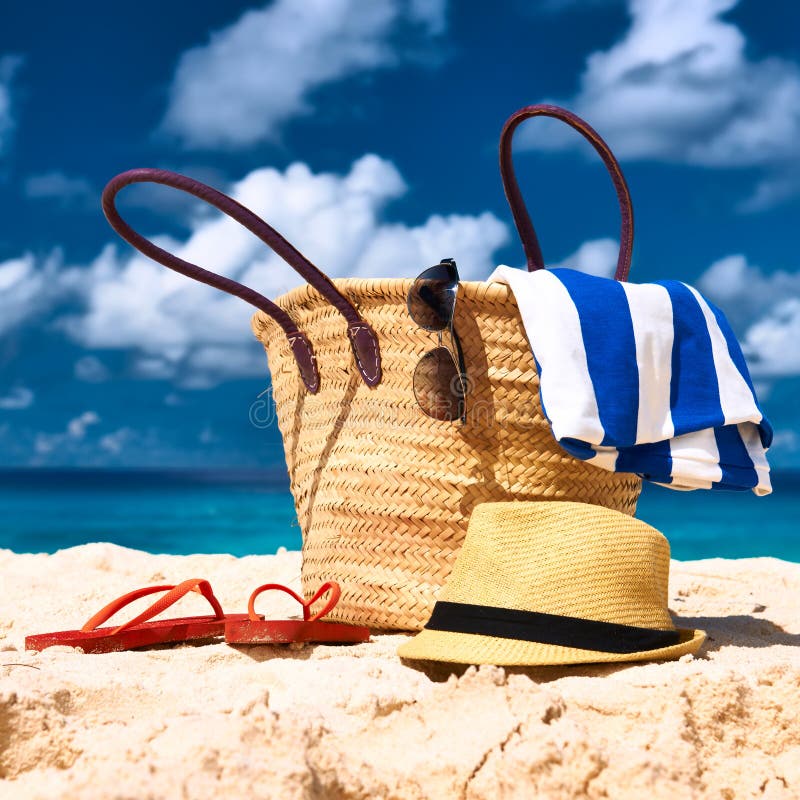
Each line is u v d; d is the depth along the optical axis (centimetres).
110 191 260
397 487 263
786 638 280
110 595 369
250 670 201
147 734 151
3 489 3575
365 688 185
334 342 280
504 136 296
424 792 149
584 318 246
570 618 214
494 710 166
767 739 175
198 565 449
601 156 295
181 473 6019
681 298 262
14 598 356
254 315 319
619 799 143
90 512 2081
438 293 251
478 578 225
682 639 238
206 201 257
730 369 263
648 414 246
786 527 1847
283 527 1634
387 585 263
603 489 270
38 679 173
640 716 176
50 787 139
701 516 2066
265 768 133
